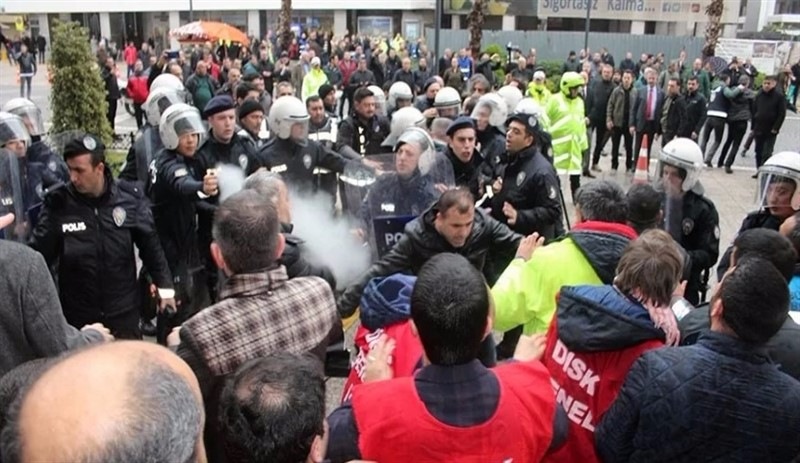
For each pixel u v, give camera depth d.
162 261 4.30
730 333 2.15
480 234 3.95
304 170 5.64
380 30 41.09
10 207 4.29
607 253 2.99
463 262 1.99
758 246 2.97
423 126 6.20
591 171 12.55
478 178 5.51
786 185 4.19
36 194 4.88
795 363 2.48
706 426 2.09
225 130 5.20
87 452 1.02
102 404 1.06
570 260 3.04
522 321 3.11
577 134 10.20
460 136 5.45
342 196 5.45
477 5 20.61
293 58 24.00
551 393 2.00
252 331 2.37
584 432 2.42
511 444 1.84
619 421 2.23
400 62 21.94
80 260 3.90
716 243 4.43
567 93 10.12
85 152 3.78
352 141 7.30
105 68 15.56
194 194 4.66
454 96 7.50
